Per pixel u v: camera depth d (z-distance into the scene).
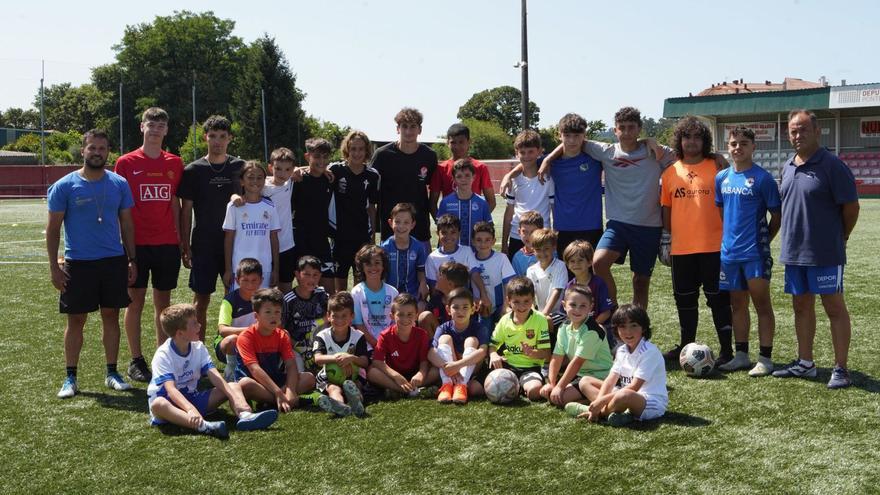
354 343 5.55
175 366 4.92
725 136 35.78
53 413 5.12
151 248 6.07
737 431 4.52
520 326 5.57
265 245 6.25
